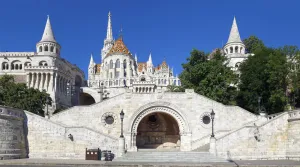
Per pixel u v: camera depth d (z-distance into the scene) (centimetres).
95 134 3089
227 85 4675
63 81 7712
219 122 3703
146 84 7950
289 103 4791
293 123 3138
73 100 8062
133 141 3647
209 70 4809
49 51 8194
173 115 3744
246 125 3381
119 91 8906
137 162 2623
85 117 3700
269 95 4312
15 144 2923
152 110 3731
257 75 4394
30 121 3112
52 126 3092
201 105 3747
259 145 3122
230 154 3061
